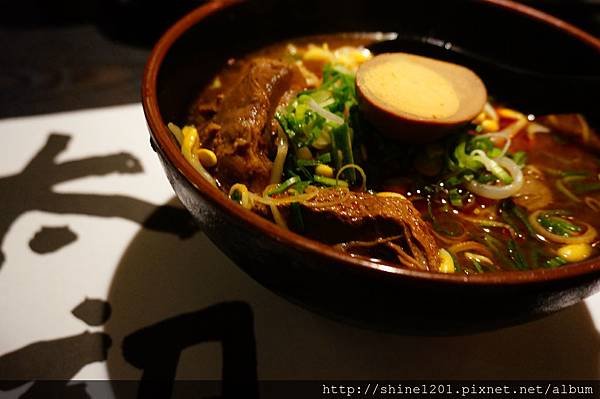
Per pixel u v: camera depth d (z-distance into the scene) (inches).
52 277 10.3
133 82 15.3
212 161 10.3
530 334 10.2
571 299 8.4
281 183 10.2
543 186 11.3
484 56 13.2
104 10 17.7
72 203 11.5
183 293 10.3
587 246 10.2
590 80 12.0
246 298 10.3
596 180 11.5
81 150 12.5
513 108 12.9
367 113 10.6
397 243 9.4
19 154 12.2
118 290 10.3
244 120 10.2
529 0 17.1
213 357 9.5
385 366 9.7
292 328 10.0
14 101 14.4
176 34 10.7
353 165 10.3
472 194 10.9
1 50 16.1
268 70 11.1
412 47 13.5
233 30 12.3
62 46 16.5
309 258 7.8
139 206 11.5
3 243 10.7
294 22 13.2
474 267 9.9
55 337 9.6
